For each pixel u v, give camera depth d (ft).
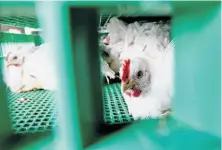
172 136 2.20
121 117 3.44
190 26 2.29
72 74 1.78
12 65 5.64
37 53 5.84
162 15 3.37
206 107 2.21
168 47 3.31
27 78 5.80
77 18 1.83
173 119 2.65
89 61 2.04
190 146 2.02
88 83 2.02
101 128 2.35
